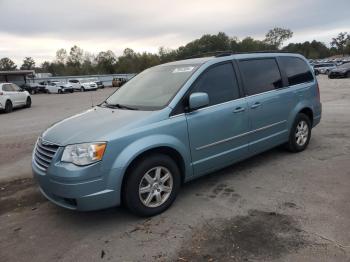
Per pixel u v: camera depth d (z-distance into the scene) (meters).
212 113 4.51
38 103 24.73
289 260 3.04
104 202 3.68
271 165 5.58
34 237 3.76
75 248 3.49
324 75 42.75
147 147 3.83
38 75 72.44
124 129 3.79
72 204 3.71
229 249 3.27
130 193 3.84
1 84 18.50
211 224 3.77
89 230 3.84
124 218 4.05
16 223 4.12
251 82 5.18
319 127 8.38
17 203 4.74
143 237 3.60
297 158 5.88
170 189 4.17
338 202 4.10
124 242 3.53
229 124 4.73
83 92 40.69
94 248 3.46
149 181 3.97
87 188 3.57
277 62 5.78
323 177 4.94
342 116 9.84
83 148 3.61
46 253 3.43
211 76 4.68
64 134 3.93
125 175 3.83
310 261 3.01
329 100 14.08
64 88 41.22
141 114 4.09
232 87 4.89
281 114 5.62
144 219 4.00
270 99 5.36
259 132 5.24
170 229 3.73
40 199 4.83
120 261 3.21
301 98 6.04
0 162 7.00
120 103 4.79
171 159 4.15
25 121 13.71
